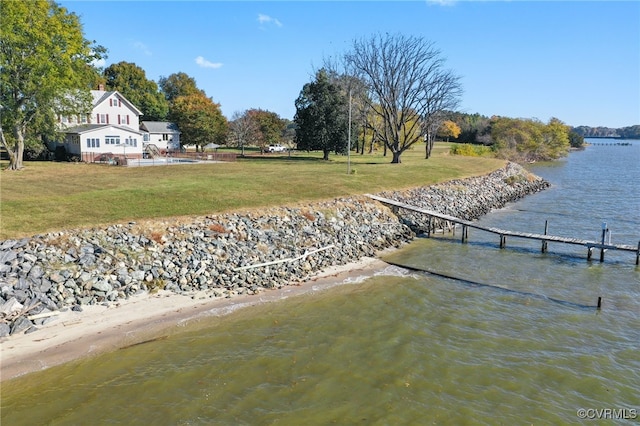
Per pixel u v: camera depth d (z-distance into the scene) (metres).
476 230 29.42
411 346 13.45
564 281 19.56
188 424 9.89
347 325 14.90
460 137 123.94
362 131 73.06
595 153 139.75
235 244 20.70
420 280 19.48
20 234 18.33
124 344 13.32
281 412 10.32
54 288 15.41
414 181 38.94
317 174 38.75
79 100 45.44
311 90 57.72
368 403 10.67
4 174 35.59
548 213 35.53
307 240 22.89
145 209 23.14
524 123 96.75
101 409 10.39
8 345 12.88
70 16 40.03
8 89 38.06
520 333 14.46
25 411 10.30
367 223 27.09
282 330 14.47
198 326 14.57
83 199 24.64
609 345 13.73
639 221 32.22
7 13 35.78
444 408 10.51
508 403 10.75
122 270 17.08
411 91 53.19
